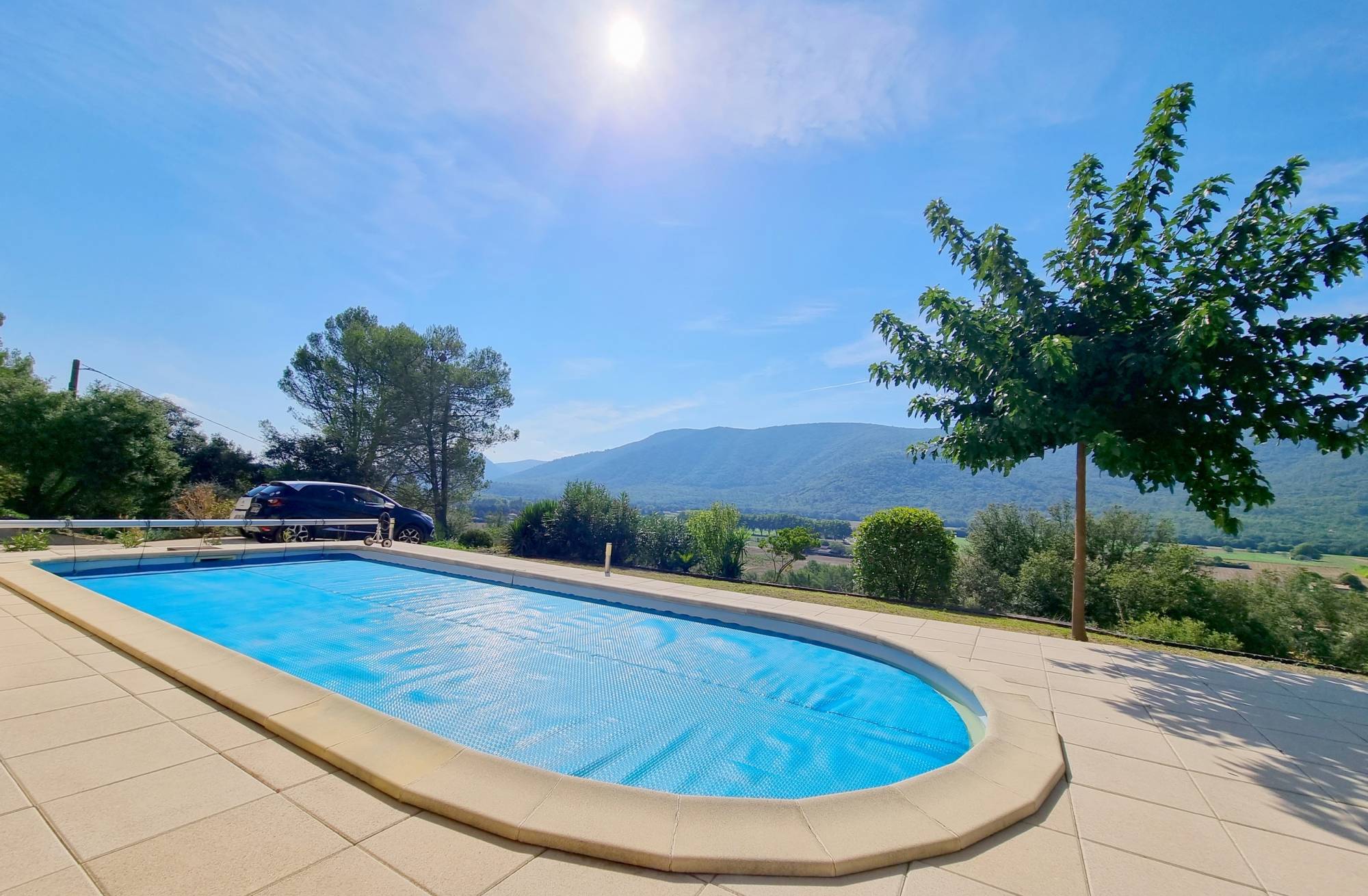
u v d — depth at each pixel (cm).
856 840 237
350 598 862
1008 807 271
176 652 414
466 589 943
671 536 1402
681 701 511
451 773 267
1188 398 606
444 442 2498
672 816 243
